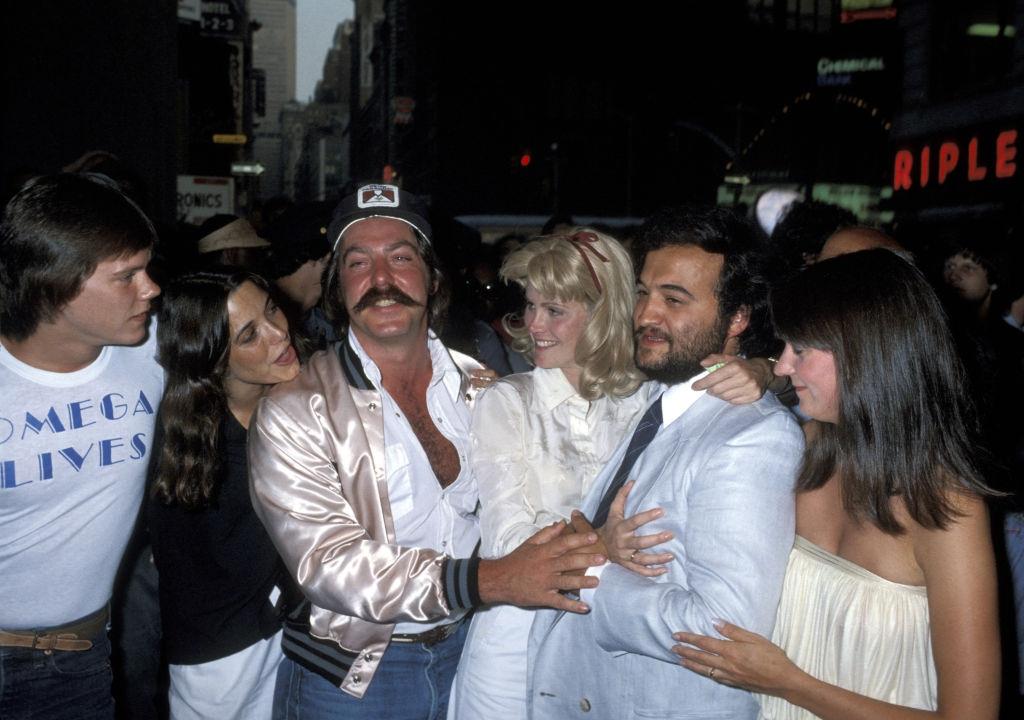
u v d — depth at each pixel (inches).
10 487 85.2
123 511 94.5
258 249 185.8
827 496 70.9
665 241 76.7
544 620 84.7
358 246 90.1
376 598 78.8
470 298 220.4
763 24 1990.7
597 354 90.8
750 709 75.3
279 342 97.0
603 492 83.7
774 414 72.4
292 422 84.6
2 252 81.5
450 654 96.2
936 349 64.0
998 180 546.3
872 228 114.8
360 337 91.5
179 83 891.4
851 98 928.9
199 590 99.3
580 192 1877.5
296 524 82.5
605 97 1908.2
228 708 103.1
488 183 1868.8
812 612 69.7
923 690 64.7
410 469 90.2
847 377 64.6
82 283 81.1
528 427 92.4
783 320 68.6
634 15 1887.3
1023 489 89.3
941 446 62.3
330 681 88.5
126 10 477.1
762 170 1382.9
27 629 91.4
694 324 75.7
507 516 87.8
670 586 71.2
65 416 87.9
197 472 94.0
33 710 92.6
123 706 122.4
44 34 319.0
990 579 61.2
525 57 1852.9
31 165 304.8
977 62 576.4
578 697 79.3
